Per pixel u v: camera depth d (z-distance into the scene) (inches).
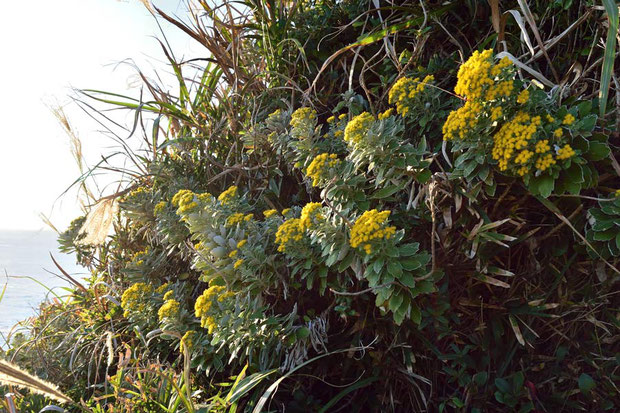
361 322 58.9
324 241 53.1
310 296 68.0
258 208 84.5
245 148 93.1
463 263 58.8
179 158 102.9
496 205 55.6
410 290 48.6
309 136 71.3
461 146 50.0
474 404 54.9
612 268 50.8
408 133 68.2
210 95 104.9
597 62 56.2
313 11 98.0
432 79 62.0
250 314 58.2
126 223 108.7
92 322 92.0
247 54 102.6
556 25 65.5
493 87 44.9
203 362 61.9
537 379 56.4
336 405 62.8
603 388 53.4
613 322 53.3
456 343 59.7
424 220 60.0
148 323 77.0
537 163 45.5
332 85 87.0
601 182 53.7
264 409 61.4
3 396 65.3
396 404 60.8
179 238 82.6
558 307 56.9
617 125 52.8
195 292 84.0
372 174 64.9
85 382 82.0
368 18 86.7
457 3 73.0
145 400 58.7
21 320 114.4
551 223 57.1
